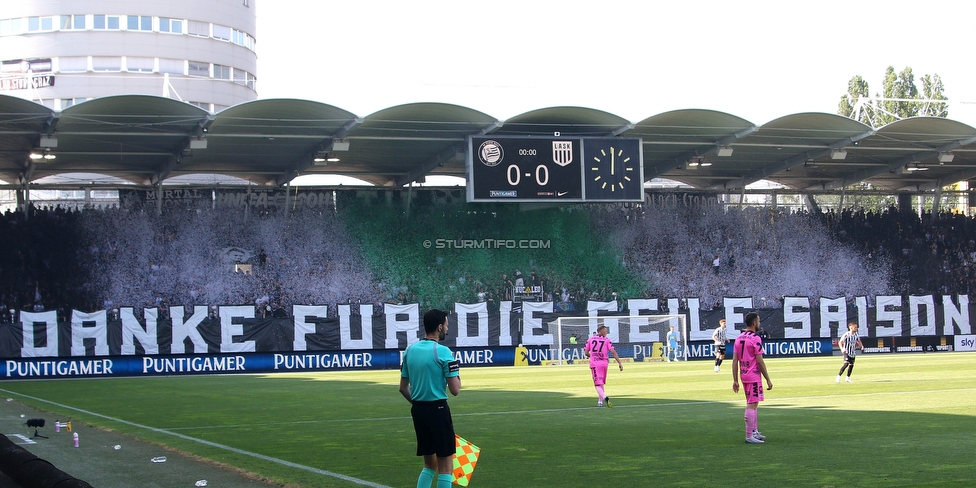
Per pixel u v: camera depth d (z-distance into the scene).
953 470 10.08
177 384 29.23
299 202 43.97
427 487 8.11
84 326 35.66
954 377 25.30
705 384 24.81
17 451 10.12
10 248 39.19
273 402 21.38
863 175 47.41
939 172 48.44
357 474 10.46
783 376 27.05
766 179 49.16
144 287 40.62
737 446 12.29
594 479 9.98
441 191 45.50
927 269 48.38
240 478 10.26
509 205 45.81
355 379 30.52
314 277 42.81
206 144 34.06
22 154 37.84
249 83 76.62
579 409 18.36
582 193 36.66
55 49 68.62
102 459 11.85
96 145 36.28
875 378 25.41
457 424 15.95
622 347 40.34
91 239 40.53
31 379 34.00
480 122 35.12
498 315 40.69
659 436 13.59
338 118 33.47
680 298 44.44
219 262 41.97
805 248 47.88
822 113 35.47
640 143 37.31
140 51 69.81
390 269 43.81
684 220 47.69
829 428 14.05
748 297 44.53
